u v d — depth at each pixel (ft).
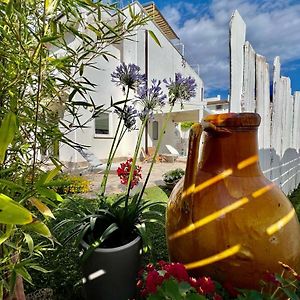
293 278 4.04
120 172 9.84
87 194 15.75
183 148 51.65
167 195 16.57
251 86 8.97
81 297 6.05
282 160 13.39
